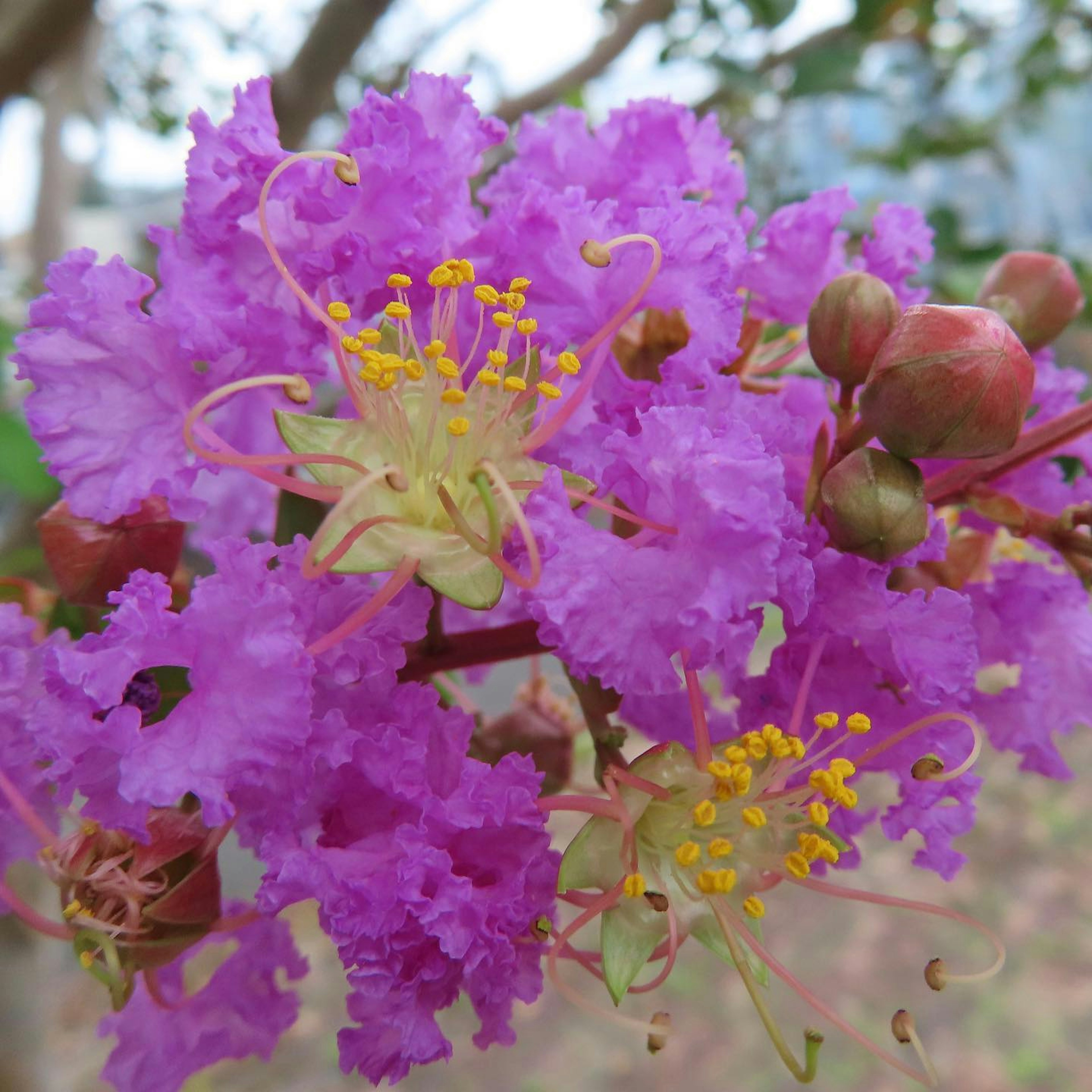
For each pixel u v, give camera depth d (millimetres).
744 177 82
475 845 62
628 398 67
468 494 63
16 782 66
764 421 65
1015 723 73
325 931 60
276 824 60
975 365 61
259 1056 75
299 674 56
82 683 56
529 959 63
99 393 63
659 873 65
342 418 70
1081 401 111
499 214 69
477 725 82
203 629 57
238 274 67
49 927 68
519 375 65
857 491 62
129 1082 74
